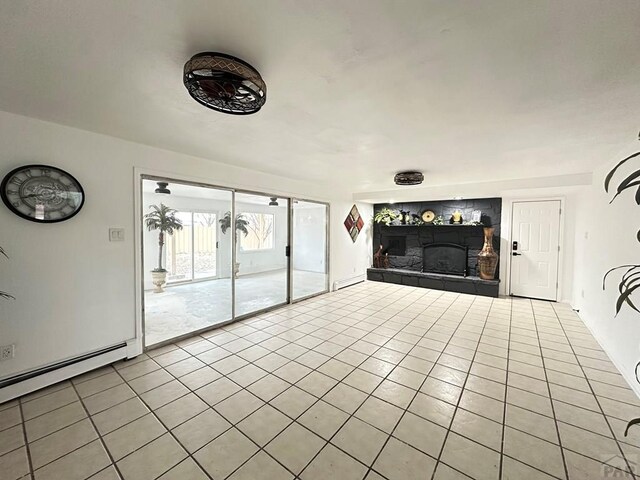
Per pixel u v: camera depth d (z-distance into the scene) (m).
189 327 3.71
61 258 2.36
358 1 1.03
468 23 1.14
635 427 1.84
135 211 2.83
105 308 2.64
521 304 4.89
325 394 2.22
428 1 1.03
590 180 4.00
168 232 5.01
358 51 1.33
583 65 1.43
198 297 5.07
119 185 2.71
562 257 5.02
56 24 1.15
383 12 1.09
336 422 1.90
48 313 2.30
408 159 3.39
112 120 2.22
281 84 1.65
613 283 2.87
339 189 6.04
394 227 7.09
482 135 2.51
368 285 6.54
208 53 1.33
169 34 1.22
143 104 1.94
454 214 6.09
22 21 1.12
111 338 2.69
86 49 1.33
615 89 1.68
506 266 5.50
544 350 3.03
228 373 2.54
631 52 1.31
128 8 1.06
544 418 1.94
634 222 2.43
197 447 1.68
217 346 3.13
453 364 2.71
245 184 4.01
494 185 4.81
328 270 5.85
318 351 3.00
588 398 2.16
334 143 2.78
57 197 2.31
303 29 1.18
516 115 2.08
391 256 7.18
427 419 1.93
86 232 2.50
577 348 3.08
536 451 1.65
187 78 1.38
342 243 6.25
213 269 5.12
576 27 1.14
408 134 2.50
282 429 1.83
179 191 4.22
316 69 1.49
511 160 3.39
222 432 1.81
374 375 2.51
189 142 2.78
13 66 1.47
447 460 1.59
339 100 1.85
